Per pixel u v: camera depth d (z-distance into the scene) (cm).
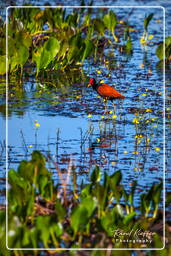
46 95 1528
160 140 1206
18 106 1419
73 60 1806
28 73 1716
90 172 1034
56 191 877
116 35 2170
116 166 1070
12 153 1137
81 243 791
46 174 890
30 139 1206
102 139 1214
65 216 851
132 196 865
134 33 2206
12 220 745
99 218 804
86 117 1347
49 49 1655
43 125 1285
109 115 1361
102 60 1877
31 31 1934
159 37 2155
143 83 1625
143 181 1006
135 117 1350
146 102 1461
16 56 1656
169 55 1855
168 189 978
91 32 1989
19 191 830
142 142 1195
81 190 918
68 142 1195
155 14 2494
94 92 1569
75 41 1761
